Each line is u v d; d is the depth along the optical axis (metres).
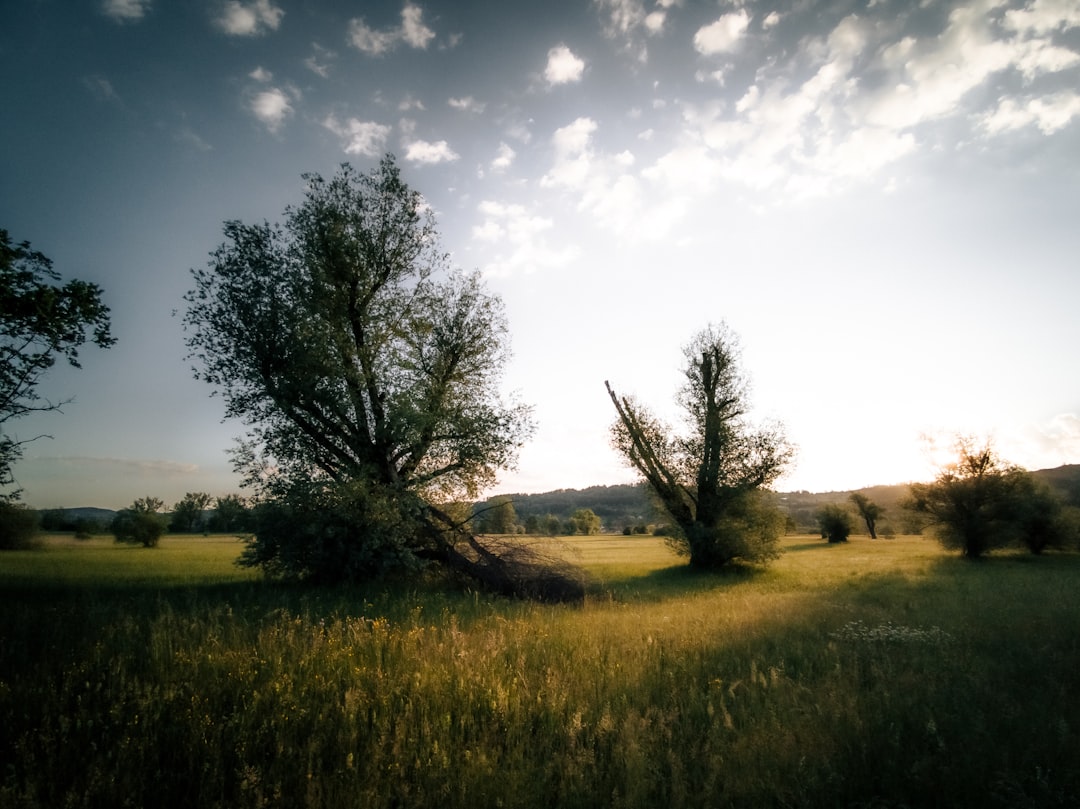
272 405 19.98
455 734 5.21
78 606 11.66
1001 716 5.63
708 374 34.78
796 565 34.31
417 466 22.34
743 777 4.44
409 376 21.41
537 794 4.15
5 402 14.37
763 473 32.16
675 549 34.19
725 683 7.09
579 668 7.48
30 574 22.41
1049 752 4.75
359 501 18.56
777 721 5.60
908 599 15.62
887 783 4.37
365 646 8.09
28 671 6.59
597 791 4.22
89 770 4.18
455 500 23.72
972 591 17.67
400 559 19.19
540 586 18.30
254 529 18.78
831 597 16.52
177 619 9.77
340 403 20.05
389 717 5.52
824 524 79.19
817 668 7.88
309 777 4.05
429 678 6.59
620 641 9.32
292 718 5.28
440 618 11.93
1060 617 11.98
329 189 21.66
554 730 5.39
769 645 9.38
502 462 21.94
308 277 21.02
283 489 18.91
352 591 17.06
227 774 4.44
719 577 26.88
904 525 45.28
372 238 22.05
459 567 19.66
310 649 7.80
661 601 17.02
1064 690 6.42
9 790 3.79
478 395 23.02
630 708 5.93
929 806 4.18
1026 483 40.12
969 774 4.36
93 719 5.12
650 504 35.88
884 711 5.88
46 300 13.94
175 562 32.81
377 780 4.23
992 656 8.57
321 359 19.80
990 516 39.09
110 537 94.00
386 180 22.36
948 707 6.03
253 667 6.82
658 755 4.87
